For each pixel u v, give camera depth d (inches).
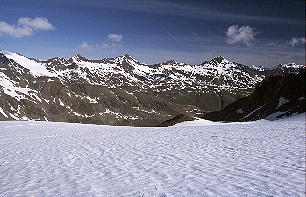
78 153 705.6
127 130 1521.9
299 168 470.9
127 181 430.9
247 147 713.6
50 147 826.8
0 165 574.2
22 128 1632.6
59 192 385.4
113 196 362.9
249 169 478.9
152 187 396.2
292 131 1053.8
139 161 581.0
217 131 1209.4
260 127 1338.6
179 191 375.2
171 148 746.2
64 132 1396.4
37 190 397.1
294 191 358.9
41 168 538.3
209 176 443.8
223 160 562.9
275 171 456.8
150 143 864.9
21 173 501.4
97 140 991.6
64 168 534.0
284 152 619.8
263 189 370.9
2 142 970.7
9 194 382.0
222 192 365.4
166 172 478.9
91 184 420.2
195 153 655.8
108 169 516.4
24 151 754.2
